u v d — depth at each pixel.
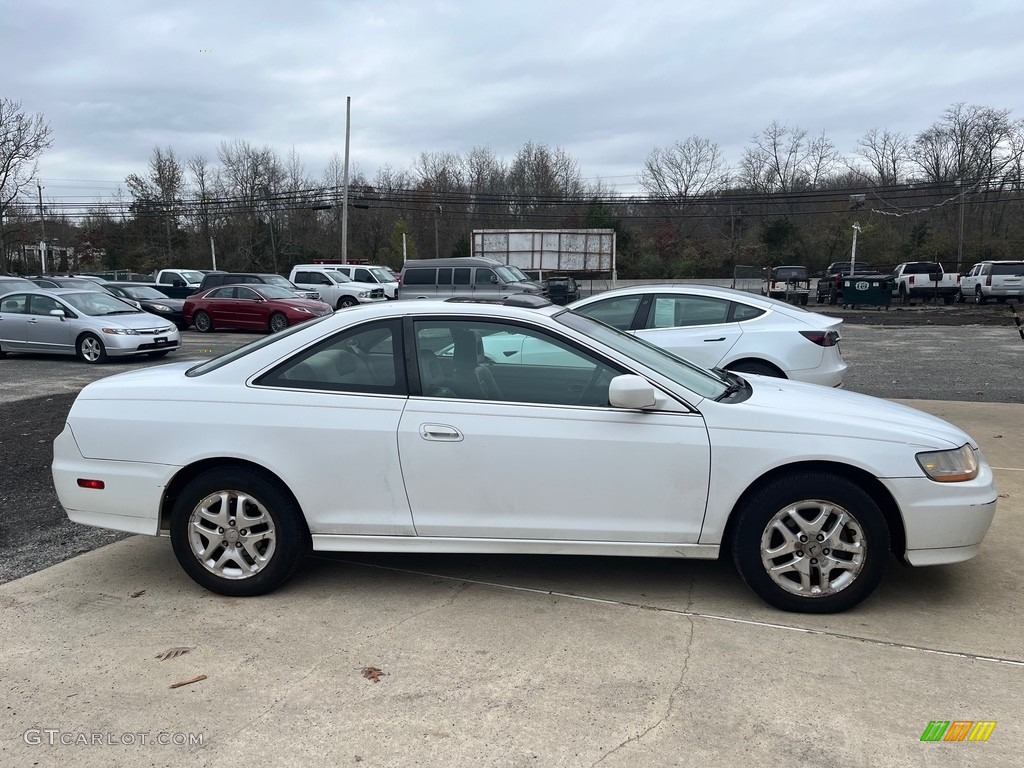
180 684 2.99
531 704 2.83
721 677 3.00
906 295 32.84
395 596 3.82
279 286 22.55
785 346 7.28
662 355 4.30
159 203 58.66
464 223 62.84
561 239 32.91
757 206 59.91
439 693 2.91
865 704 2.80
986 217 51.12
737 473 3.48
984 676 2.99
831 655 3.17
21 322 14.65
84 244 63.53
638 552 3.59
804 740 2.59
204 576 3.81
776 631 3.39
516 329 3.76
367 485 3.67
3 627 3.50
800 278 34.06
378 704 2.84
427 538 3.69
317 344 3.81
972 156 54.09
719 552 3.62
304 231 59.97
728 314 7.63
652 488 3.53
